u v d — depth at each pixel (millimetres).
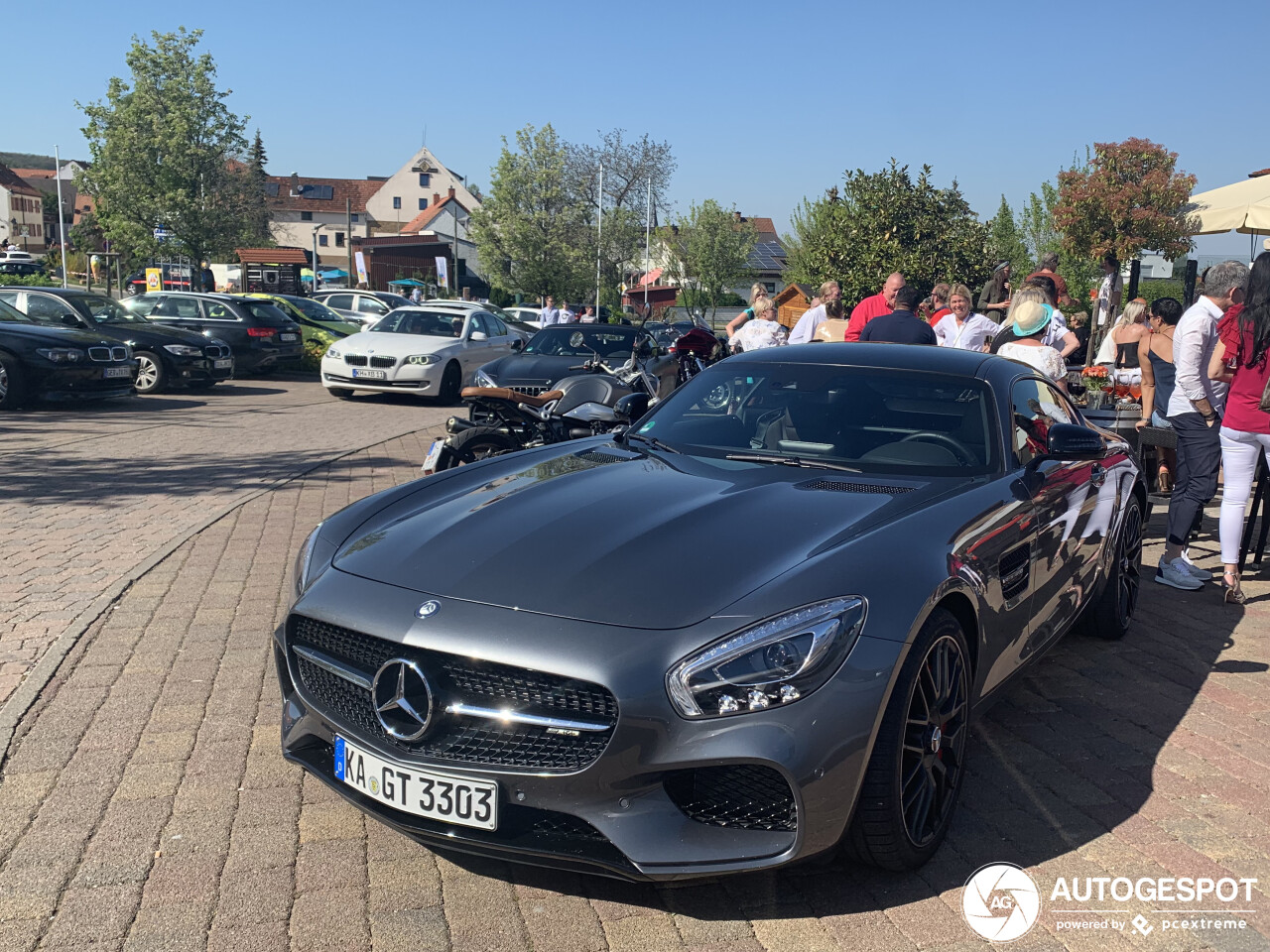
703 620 2539
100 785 3230
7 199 102000
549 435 6969
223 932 2520
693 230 52312
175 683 4051
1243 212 8227
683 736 2438
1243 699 4152
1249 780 3426
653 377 9266
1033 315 5691
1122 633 4887
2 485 7941
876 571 2705
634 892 2742
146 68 37344
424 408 15391
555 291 41781
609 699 2479
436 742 2645
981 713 3256
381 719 2697
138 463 9180
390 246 63406
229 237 39000
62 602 5027
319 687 2971
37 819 3020
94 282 61344
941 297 10688
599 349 11820
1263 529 6129
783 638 2486
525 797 2545
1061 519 3785
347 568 3008
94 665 4215
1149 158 13625
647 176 49719
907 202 24969
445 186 97188
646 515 3117
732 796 2549
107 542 6219
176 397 15633
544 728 2549
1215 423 5617
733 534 2939
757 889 2770
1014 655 3471
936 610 2797
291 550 6109
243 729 3660
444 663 2639
